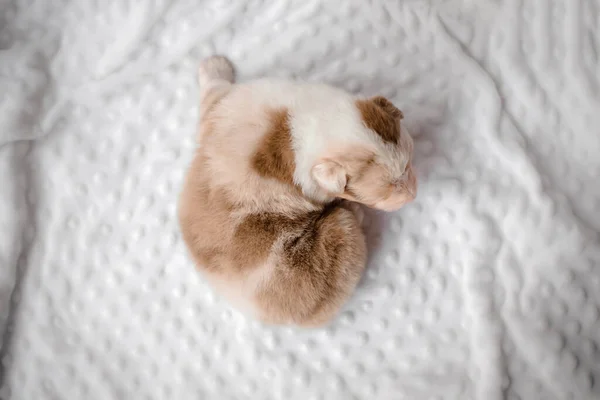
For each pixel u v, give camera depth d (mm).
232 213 421
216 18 477
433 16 467
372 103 420
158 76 481
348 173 410
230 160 422
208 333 476
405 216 467
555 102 468
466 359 460
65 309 485
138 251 483
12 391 479
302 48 473
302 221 429
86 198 486
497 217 463
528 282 460
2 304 474
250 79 475
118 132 484
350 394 465
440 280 464
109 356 482
